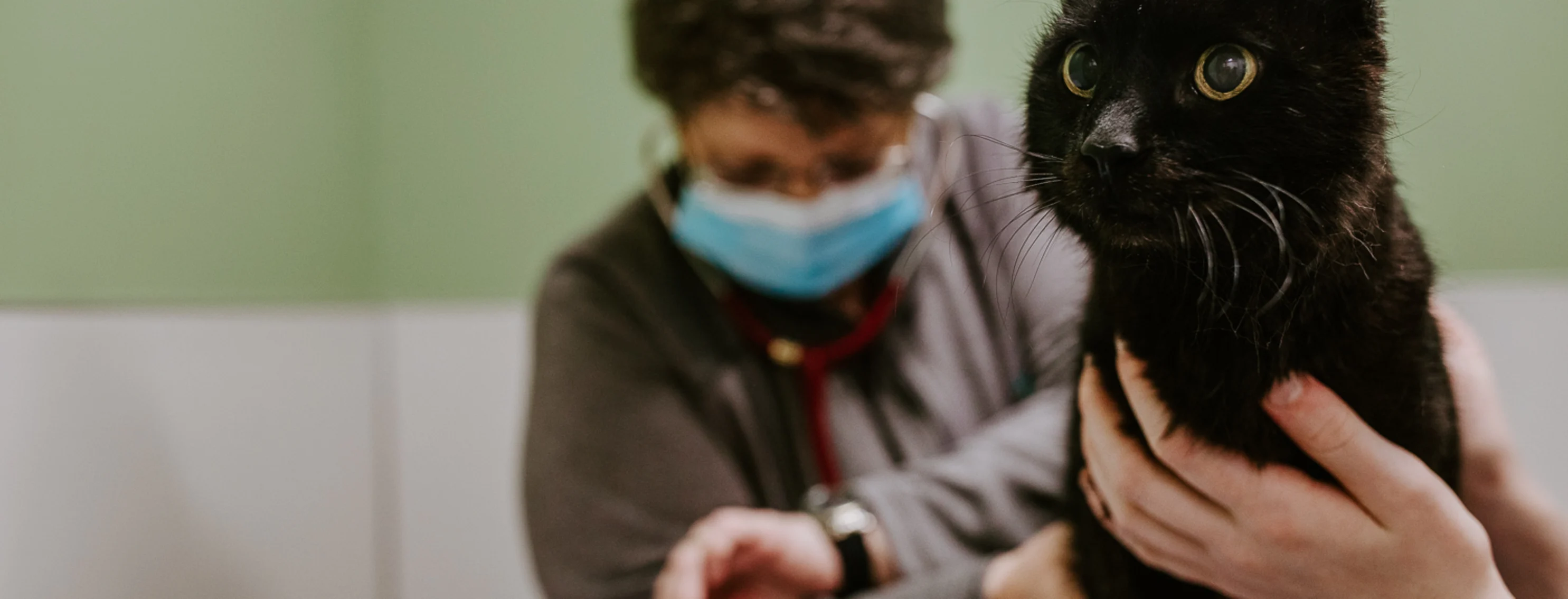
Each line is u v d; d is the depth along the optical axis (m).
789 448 1.07
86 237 0.91
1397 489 0.55
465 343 1.53
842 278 1.07
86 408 0.89
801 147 0.93
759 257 1.04
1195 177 0.53
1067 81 0.61
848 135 0.94
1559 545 0.70
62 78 0.88
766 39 0.86
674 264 1.10
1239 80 0.52
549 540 1.01
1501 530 0.71
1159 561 0.66
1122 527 0.66
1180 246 0.56
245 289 1.18
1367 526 0.56
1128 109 0.54
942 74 0.97
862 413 1.07
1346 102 0.54
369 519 1.45
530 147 1.55
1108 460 0.65
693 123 0.97
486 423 1.53
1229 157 0.53
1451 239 1.12
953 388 1.07
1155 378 0.61
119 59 0.96
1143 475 0.63
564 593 0.99
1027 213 0.77
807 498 1.02
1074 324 0.79
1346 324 0.57
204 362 1.07
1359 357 0.58
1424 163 1.10
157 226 1.02
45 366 0.84
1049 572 0.80
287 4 1.30
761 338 1.08
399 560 1.52
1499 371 1.12
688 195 1.05
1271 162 0.53
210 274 1.11
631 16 0.99
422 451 1.53
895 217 1.04
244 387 1.14
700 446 1.03
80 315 0.89
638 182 1.54
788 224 1.00
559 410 1.03
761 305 1.10
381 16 1.54
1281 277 0.56
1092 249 0.62
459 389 1.53
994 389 1.09
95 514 0.90
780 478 1.06
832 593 0.94
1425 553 0.55
